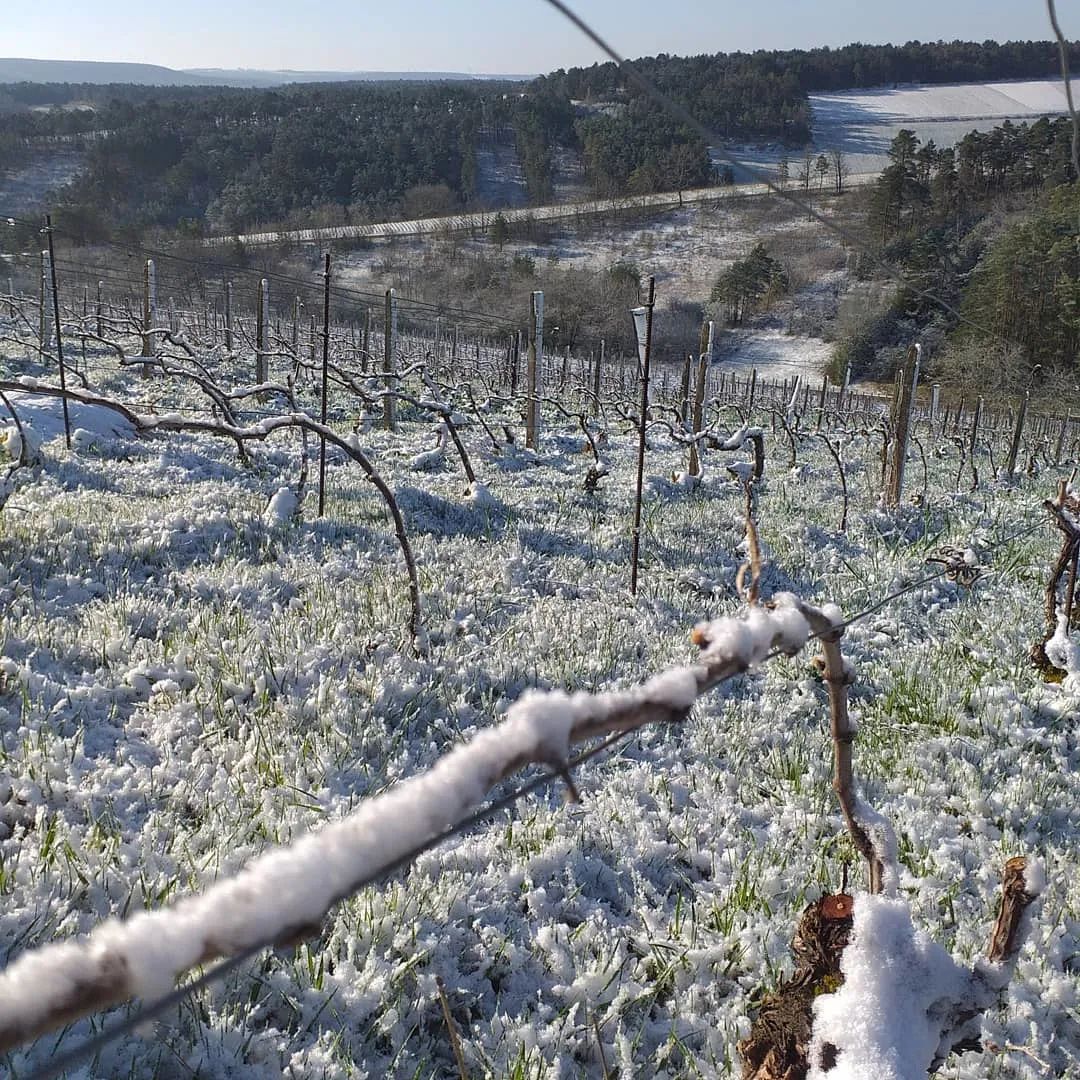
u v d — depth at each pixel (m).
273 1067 3.18
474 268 98.19
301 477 10.88
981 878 4.85
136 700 5.60
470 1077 3.40
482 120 169.50
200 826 4.45
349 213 129.38
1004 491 18.03
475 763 0.85
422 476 14.23
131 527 8.63
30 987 0.61
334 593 7.80
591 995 3.82
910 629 9.18
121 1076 3.02
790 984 2.82
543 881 4.54
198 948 0.67
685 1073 3.52
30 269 53.19
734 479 16.45
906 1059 2.44
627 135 143.75
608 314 75.56
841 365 66.56
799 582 10.65
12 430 10.43
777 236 109.31
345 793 4.95
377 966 3.69
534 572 9.64
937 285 50.72
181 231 104.69
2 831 4.07
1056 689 7.30
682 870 4.86
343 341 38.22
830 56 190.12
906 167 83.50
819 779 5.79
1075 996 4.04
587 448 19.11
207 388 12.88
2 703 5.12
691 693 1.13
